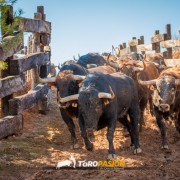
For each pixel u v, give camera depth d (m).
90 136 8.04
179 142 10.00
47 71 13.19
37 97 11.85
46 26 13.38
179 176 7.29
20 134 10.25
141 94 11.39
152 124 12.14
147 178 7.16
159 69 14.51
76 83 9.35
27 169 7.66
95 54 13.48
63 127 11.57
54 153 8.86
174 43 17.33
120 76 9.43
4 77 10.38
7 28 8.48
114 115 8.52
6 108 10.43
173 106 9.87
